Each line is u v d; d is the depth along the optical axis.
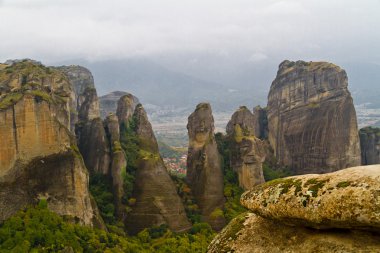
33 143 80.56
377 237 19.59
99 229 85.06
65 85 100.75
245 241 23.84
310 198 20.20
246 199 23.45
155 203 99.25
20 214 75.12
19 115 79.44
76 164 83.75
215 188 111.38
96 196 100.94
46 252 69.12
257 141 122.25
